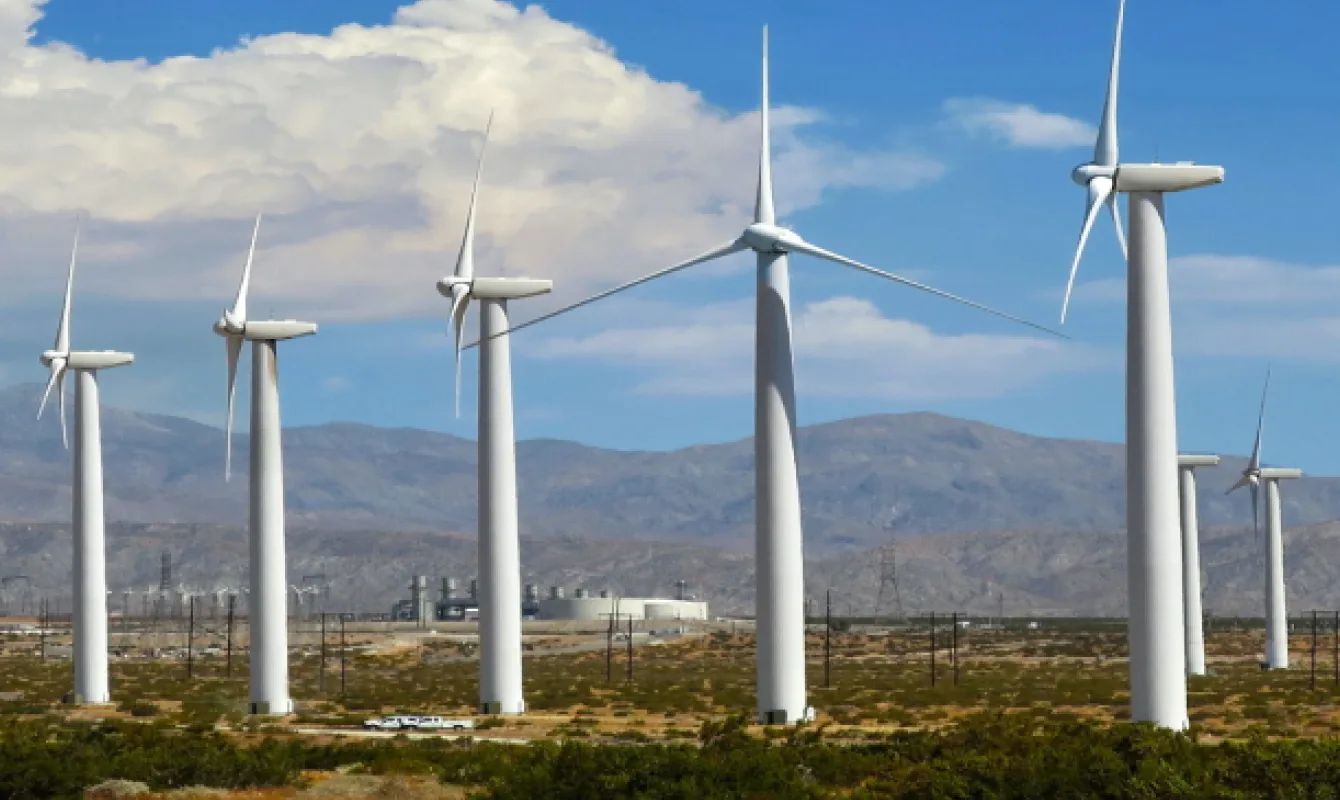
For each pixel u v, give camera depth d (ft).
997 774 199.00
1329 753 181.27
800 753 237.86
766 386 313.32
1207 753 204.85
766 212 317.22
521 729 351.87
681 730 352.90
